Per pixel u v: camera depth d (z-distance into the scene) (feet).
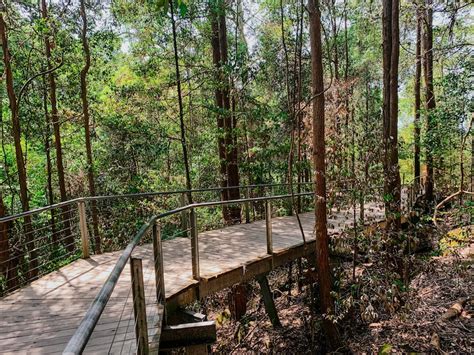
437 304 16.12
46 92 31.96
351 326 16.99
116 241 31.89
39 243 31.35
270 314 20.39
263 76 37.86
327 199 17.81
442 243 21.33
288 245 18.94
